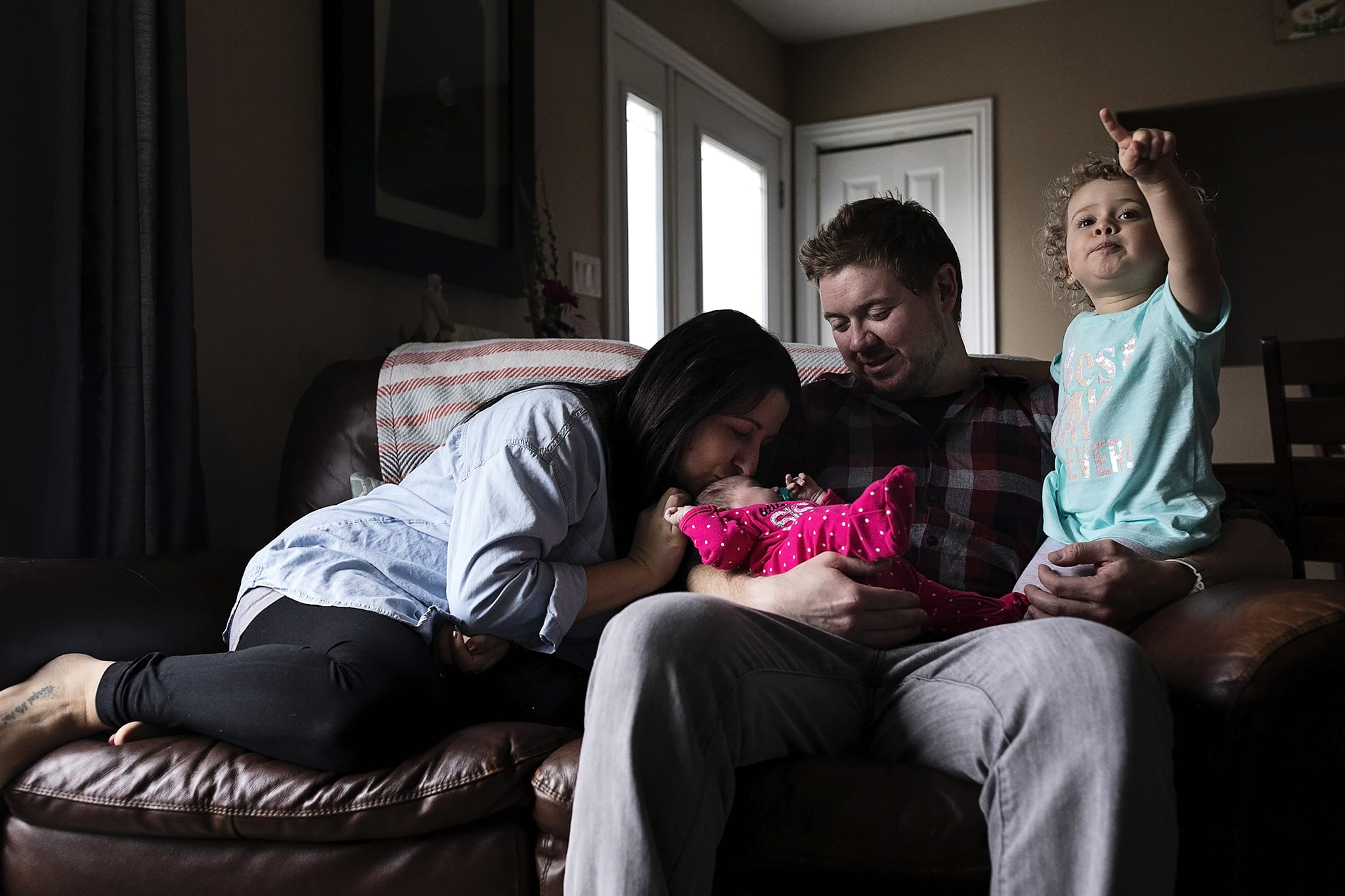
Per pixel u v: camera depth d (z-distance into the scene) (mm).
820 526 1159
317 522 1395
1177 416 1269
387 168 2465
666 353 1325
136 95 1816
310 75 2322
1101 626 910
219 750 1139
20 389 1577
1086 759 827
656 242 3855
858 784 960
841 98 4848
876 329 1527
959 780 961
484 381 1842
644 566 1264
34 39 1592
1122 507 1287
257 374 2172
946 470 1498
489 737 1077
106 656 1296
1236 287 5281
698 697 912
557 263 3094
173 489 1835
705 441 1311
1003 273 4543
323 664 1116
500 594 1160
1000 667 931
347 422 1835
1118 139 1202
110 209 1736
